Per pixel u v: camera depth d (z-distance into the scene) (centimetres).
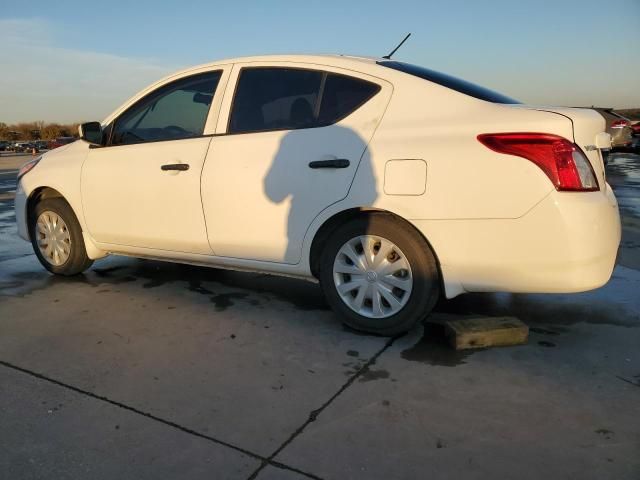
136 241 399
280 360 291
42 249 455
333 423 230
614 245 282
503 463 203
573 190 267
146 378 271
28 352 302
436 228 289
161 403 247
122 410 241
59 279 447
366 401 248
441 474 198
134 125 405
